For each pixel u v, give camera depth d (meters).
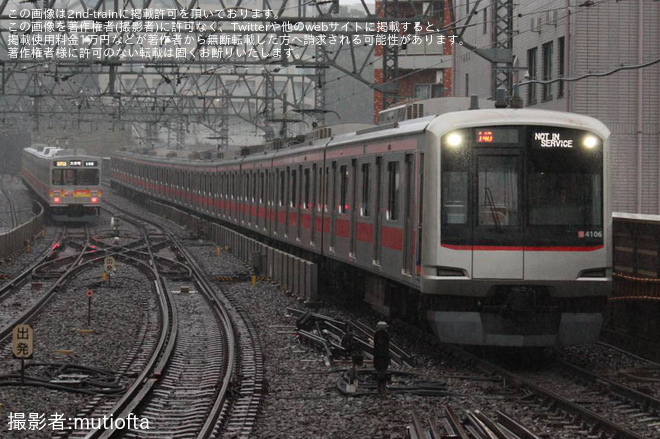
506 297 22.30
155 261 52.41
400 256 25.42
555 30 44.22
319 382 20.86
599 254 22.38
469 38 59.56
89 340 27.05
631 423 16.77
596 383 19.98
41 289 39.94
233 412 17.98
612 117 41.84
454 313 22.34
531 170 22.25
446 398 18.97
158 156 104.56
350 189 31.55
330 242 34.75
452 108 25.95
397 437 15.83
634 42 41.69
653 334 23.84
